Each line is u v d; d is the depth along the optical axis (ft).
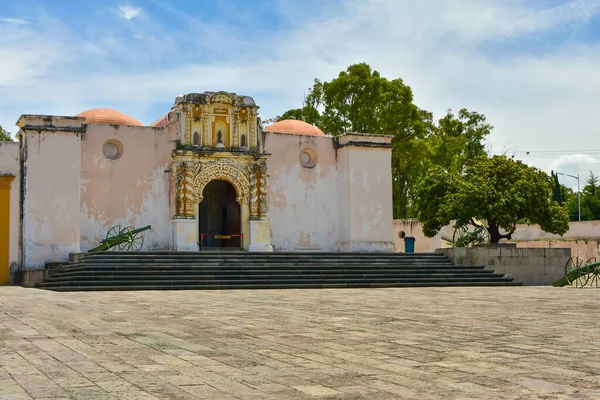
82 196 91.71
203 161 96.53
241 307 48.65
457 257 90.94
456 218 106.83
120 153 94.63
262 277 75.87
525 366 25.88
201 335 33.68
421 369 25.26
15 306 48.49
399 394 21.35
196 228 94.94
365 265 84.84
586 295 63.98
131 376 23.77
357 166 104.37
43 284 75.25
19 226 87.10
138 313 43.86
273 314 43.73
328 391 21.72
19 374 23.98
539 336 33.76
